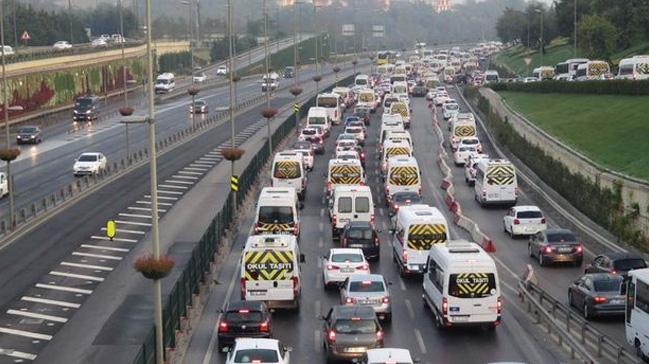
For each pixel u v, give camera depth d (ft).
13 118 461.37
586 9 655.76
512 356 123.44
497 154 356.59
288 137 401.70
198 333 137.69
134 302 155.12
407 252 171.94
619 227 200.75
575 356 121.29
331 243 208.33
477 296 131.85
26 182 293.84
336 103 459.73
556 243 184.14
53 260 188.85
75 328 141.69
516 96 469.57
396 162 250.78
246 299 143.74
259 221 196.44
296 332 137.90
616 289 141.38
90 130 440.45
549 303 149.18
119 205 252.83
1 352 129.90
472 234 213.46
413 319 145.28
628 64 399.85
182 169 321.52
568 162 249.96
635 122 278.46
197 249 159.33
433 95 556.92
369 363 98.32
